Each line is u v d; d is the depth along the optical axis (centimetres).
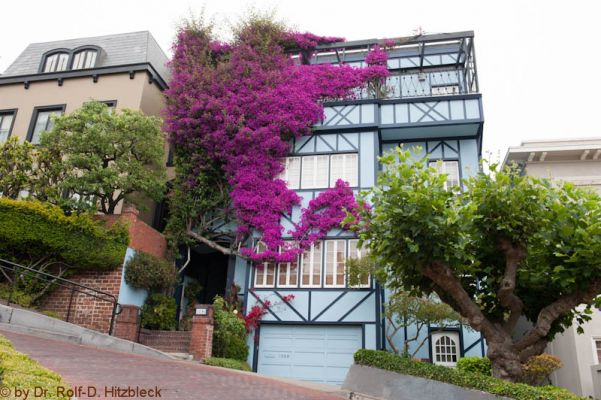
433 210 759
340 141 1582
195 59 1719
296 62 1886
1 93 1836
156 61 1880
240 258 1538
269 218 1495
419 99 1597
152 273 1370
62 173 1373
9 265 1210
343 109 1612
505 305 812
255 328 1425
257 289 1461
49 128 1748
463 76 1802
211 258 1842
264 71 1673
